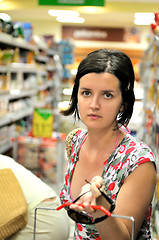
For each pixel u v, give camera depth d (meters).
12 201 1.58
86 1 7.31
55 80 9.09
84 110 1.04
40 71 7.05
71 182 1.22
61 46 10.04
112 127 1.11
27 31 5.79
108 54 1.03
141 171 1.00
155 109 3.25
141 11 7.95
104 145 1.12
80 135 1.31
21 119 5.79
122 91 1.03
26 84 5.88
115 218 0.87
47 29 12.14
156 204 2.71
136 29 11.88
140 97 9.57
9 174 1.66
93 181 0.86
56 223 1.74
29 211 1.68
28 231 1.66
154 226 2.64
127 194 0.99
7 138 4.48
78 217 0.88
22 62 5.55
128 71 1.03
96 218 0.84
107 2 8.00
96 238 1.13
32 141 4.20
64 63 10.14
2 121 4.07
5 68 4.20
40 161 4.22
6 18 4.39
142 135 5.32
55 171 4.23
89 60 1.02
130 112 1.11
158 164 2.49
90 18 10.52
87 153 1.18
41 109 4.29
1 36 3.97
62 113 1.29
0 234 1.51
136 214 0.96
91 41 12.06
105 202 0.83
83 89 1.04
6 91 4.43
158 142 2.88
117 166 1.07
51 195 1.76
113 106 1.02
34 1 8.16
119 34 11.98
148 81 4.92
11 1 8.19
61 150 4.30
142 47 11.99
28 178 1.77
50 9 8.17
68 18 10.24
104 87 1.00
